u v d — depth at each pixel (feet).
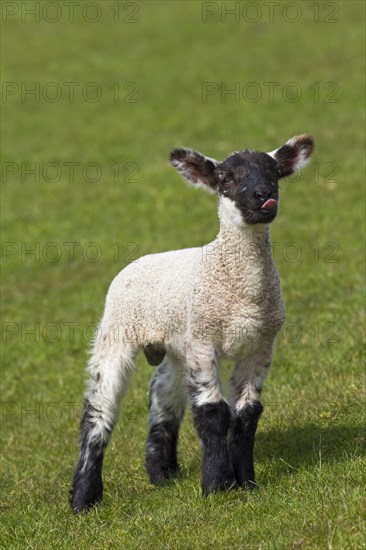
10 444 81.30
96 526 53.26
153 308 59.82
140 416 80.18
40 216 157.69
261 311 55.31
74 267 135.33
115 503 57.93
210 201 151.74
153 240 137.49
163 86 225.97
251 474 56.18
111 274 129.18
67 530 53.42
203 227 139.64
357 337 86.69
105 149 188.85
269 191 54.65
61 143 196.54
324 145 169.99
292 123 185.88
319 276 110.01
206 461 55.01
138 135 195.11
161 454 64.64
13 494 66.49
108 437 61.26
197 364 55.93
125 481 64.49
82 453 60.80
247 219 54.54
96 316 113.39
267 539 44.57
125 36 267.59
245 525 47.60
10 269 138.51
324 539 42.73
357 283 105.91
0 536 54.39
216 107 205.57
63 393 92.63
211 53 245.45
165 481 63.05
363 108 189.26
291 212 139.13
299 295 104.99
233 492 53.72
